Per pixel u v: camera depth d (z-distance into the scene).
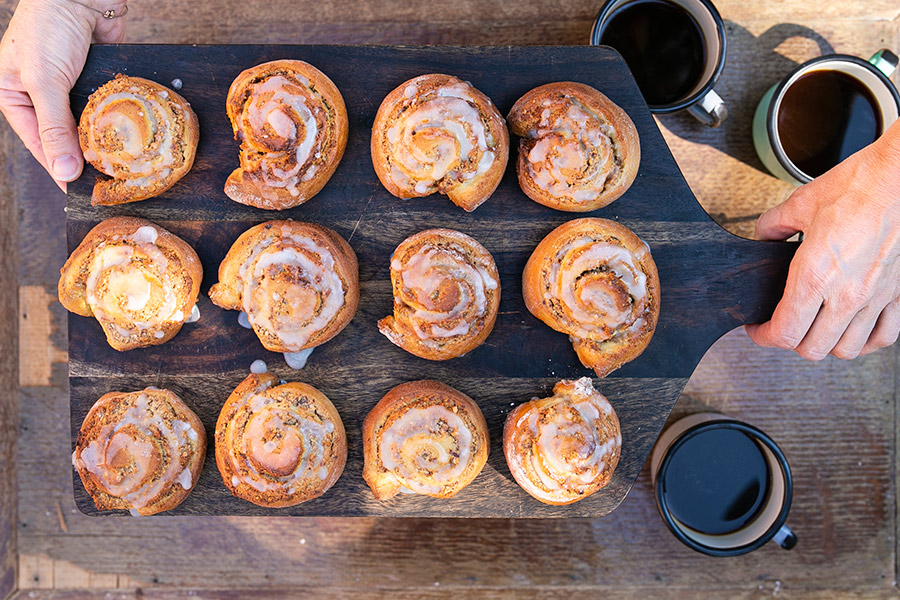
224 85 0.59
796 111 0.64
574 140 0.57
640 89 0.63
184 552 0.70
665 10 0.64
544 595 0.69
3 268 0.69
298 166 0.57
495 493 0.60
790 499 0.62
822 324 0.59
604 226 0.59
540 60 0.59
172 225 0.59
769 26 0.68
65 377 0.70
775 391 0.69
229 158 0.59
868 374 0.69
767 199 0.68
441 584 0.69
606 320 0.57
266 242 0.58
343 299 0.58
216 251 0.60
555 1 0.68
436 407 0.58
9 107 0.62
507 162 0.59
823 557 0.69
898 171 0.56
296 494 0.58
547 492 0.58
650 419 0.60
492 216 0.60
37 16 0.59
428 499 0.60
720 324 0.60
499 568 0.69
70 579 0.70
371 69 0.59
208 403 0.60
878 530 0.69
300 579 0.70
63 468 0.70
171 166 0.58
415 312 0.58
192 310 0.59
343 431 0.59
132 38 0.68
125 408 0.58
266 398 0.58
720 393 0.69
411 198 0.60
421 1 0.68
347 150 0.59
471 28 0.68
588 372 0.60
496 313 0.59
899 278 0.58
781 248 0.59
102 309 0.58
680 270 0.60
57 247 0.69
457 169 0.57
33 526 0.70
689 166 0.68
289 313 0.57
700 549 0.63
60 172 0.58
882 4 0.68
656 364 0.60
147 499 0.58
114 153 0.57
